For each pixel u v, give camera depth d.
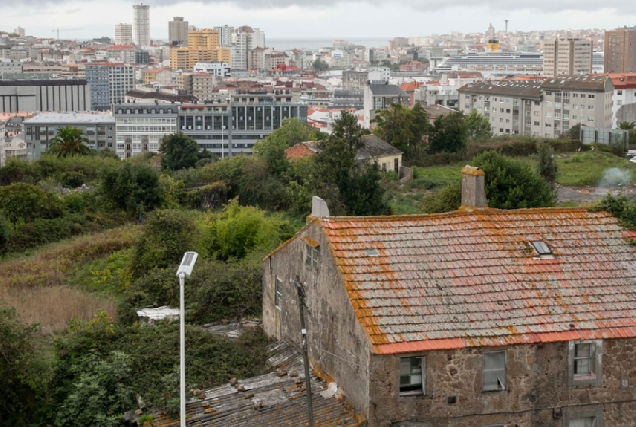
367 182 73.94
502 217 29.81
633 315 26.89
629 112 174.75
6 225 69.94
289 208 86.81
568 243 29.11
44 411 31.62
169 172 99.69
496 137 140.75
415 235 28.41
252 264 47.22
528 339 25.61
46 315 44.97
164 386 31.33
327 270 28.17
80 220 77.31
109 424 29.77
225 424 27.53
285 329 33.50
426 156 119.94
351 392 26.50
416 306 26.00
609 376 26.38
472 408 25.48
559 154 123.00
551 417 26.09
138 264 55.03
